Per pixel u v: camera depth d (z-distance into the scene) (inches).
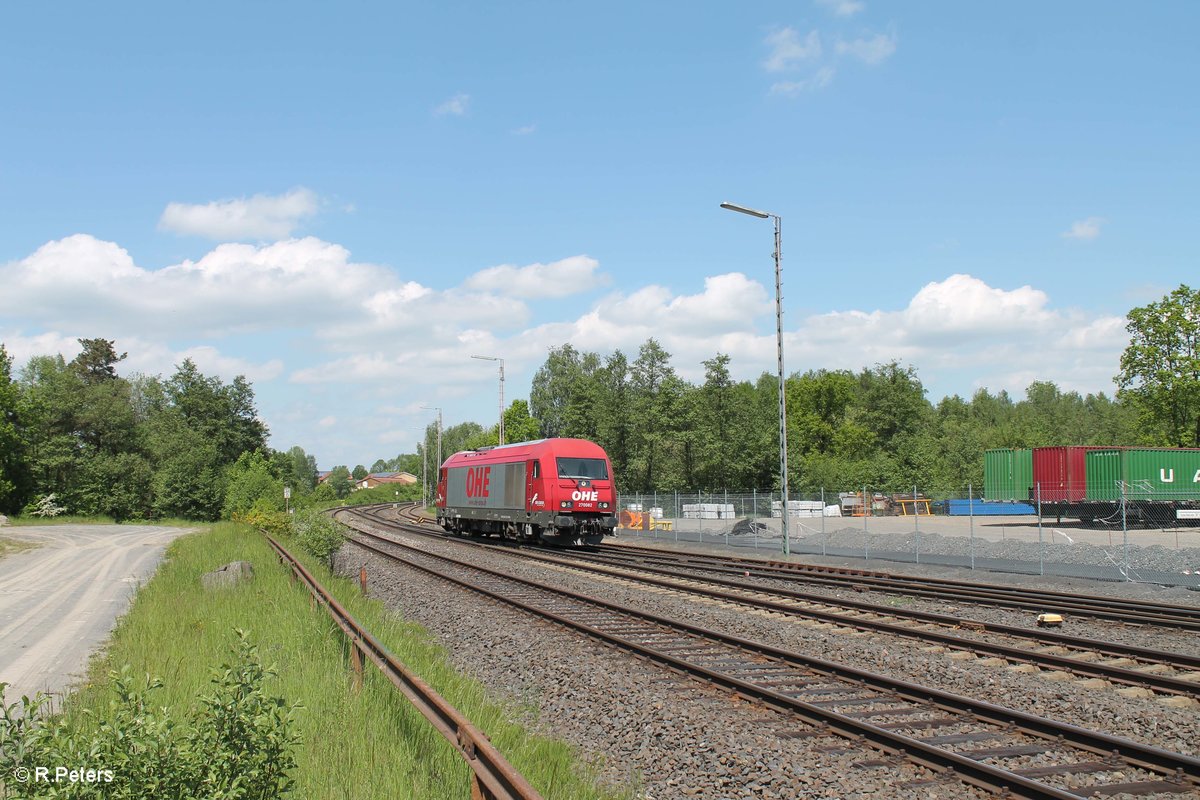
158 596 637.3
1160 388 2214.6
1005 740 319.6
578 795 253.9
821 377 3750.0
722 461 2603.3
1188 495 1788.9
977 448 3499.0
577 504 1253.1
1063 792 251.6
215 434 3590.1
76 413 2684.5
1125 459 1740.9
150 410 3821.4
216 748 189.8
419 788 232.1
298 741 207.6
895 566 1025.5
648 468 2773.1
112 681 203.5
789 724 341.4
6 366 2322.8
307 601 553.9
